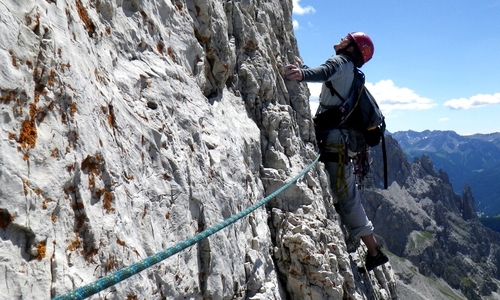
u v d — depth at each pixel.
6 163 3.29
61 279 3.54
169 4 6.95
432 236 199.12
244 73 9.37
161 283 4.82
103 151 4.37
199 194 5.91
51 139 3.75
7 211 3.22
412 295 139.25
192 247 5.57
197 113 6.67
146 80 5.79
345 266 9.05
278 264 8.25
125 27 5.83
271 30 11.13
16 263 3.24
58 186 3.70
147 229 4.80
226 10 9.29
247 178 7.81
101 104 4.60
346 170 10.73
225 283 6.05
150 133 5.35
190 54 7.27
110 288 4.05
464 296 183.12
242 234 7.07
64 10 4.40
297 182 9.12
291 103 10.92
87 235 3.93
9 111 3.41
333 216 10.34
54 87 3.89
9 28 3.55
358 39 9.88
